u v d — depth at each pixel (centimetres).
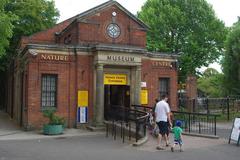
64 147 1747
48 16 4350
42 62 2470
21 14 4003
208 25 4644
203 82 5559
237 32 4106
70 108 2547
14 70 3503
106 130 2325
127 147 1711
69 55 2555
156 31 4619
